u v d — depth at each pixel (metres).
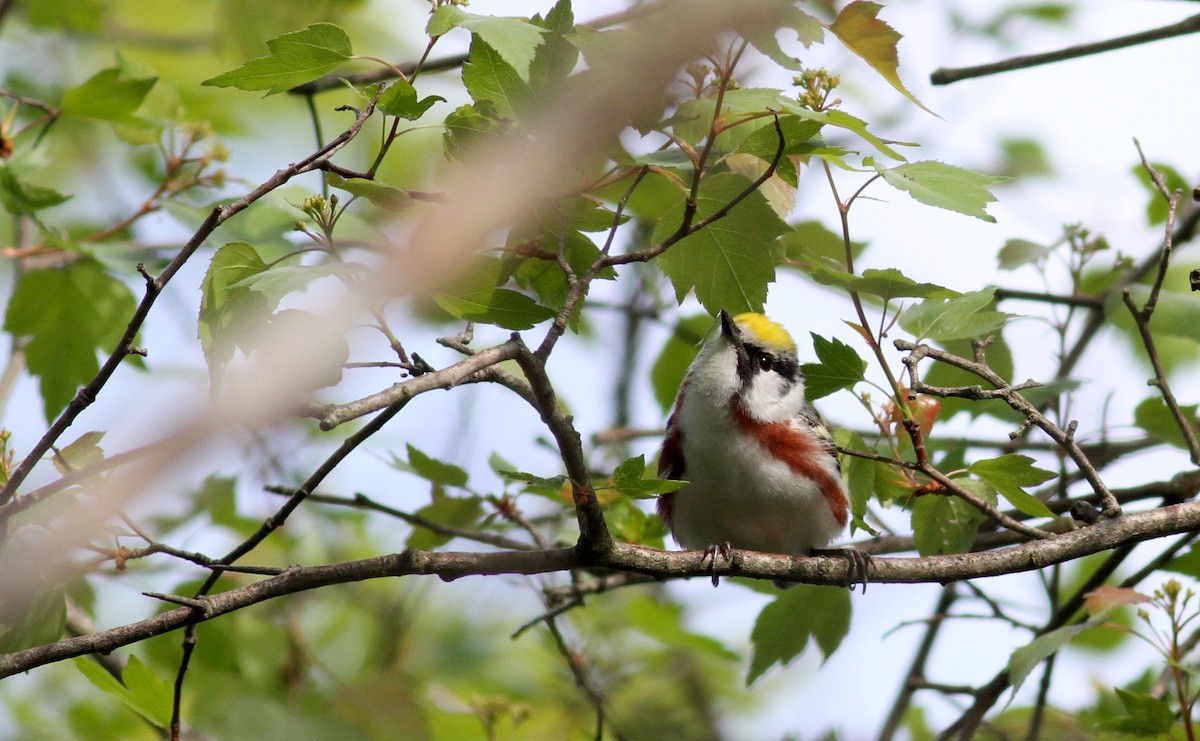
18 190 10.83
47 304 11.65
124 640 7.67
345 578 8.00
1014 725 13.30
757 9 7.20
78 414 7.44
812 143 8.13
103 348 11.76
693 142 8.24
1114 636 14.14
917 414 9.73
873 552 12.62
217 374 7.45
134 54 17.05
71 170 16.09
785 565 9.11
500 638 15.91
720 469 10.77
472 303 7.62
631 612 14.38
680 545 11.48
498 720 12.84
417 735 12.38
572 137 7.43
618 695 15.48
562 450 7.57
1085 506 9.29
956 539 10.12
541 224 8.40
